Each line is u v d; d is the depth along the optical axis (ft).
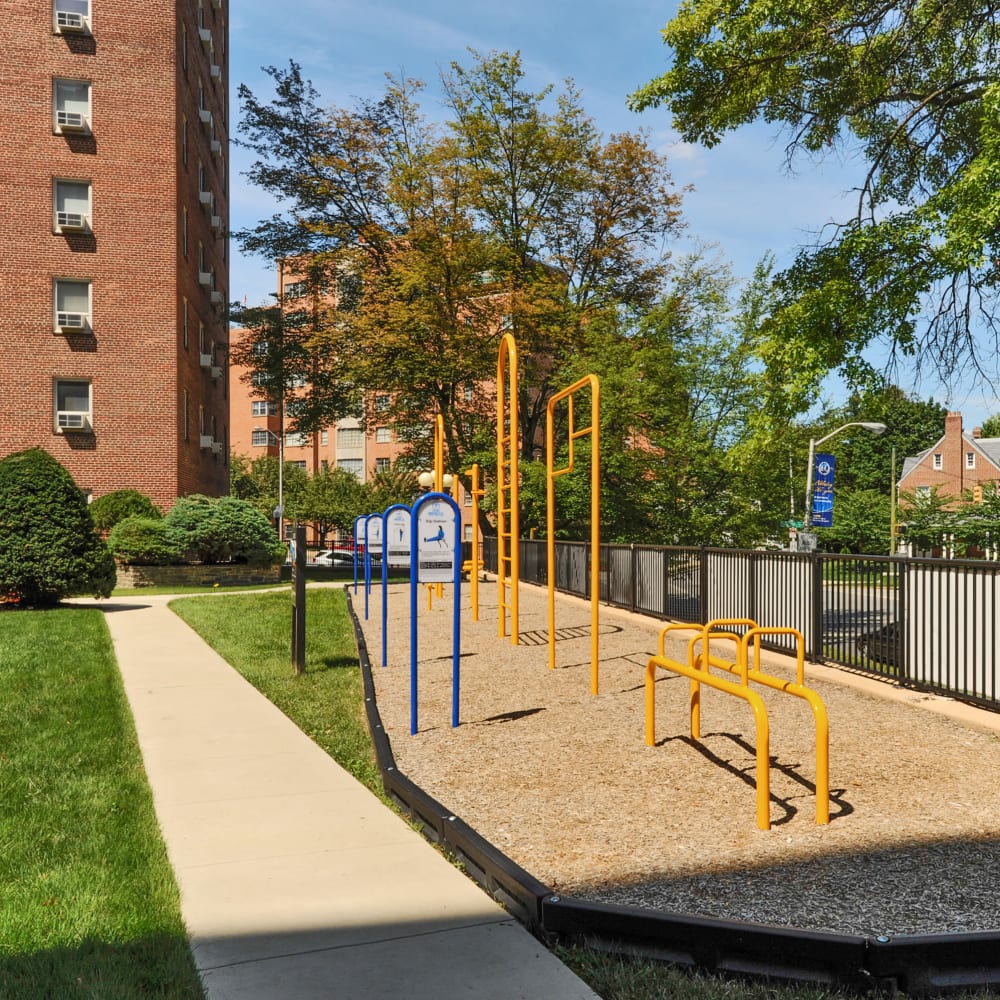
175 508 92.58
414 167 95.96
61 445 92.63
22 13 92.48
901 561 28.94
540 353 101.19
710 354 94.43
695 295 95.81
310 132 109.60
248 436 278.67
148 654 40.01
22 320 91.61
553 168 101.09
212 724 25.81
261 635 46.50
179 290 99.30
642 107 67.97
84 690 30.68
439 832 16.25
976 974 11.09
